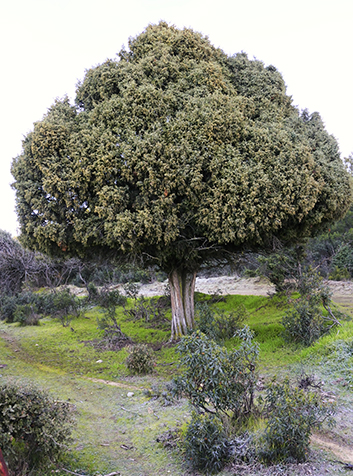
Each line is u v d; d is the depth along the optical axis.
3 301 23.42
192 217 10.57
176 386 5.26
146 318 17.47
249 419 5.19
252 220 10.10
